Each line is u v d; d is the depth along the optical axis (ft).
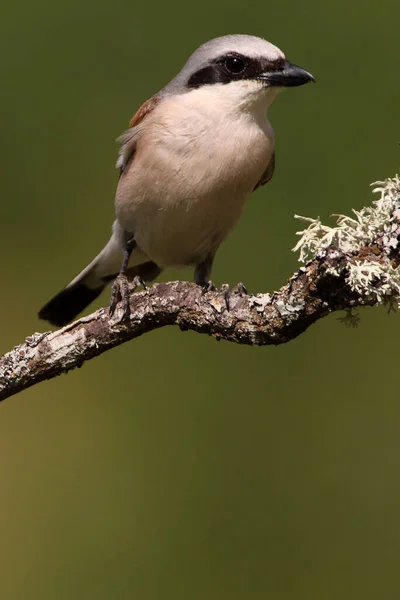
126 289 25.79
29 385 23.57
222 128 27.22
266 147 27.96
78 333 23.27
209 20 38.27
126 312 22.80
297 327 20.85
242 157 27.32
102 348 23.34
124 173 29.60
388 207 19.66
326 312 20.38
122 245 30.55
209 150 27.09
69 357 23.32
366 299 19.74
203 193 27.45
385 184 19.94
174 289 22.48
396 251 19.31
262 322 21.15
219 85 27.55
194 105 27.40
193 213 28.07
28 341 23.50
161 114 27.58
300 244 19.95
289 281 20.61
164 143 27.20
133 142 28.43
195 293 22.21
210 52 27.84
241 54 27.45
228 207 28.30
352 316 21.07
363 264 19.33
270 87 27.48
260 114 27.99
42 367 23.35
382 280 19.26
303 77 27.43
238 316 21.44
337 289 19.90
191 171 27.20
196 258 30.81
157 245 29.99
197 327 22.22
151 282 33.60
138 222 29.25
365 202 35.37
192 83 28.07
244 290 25.52
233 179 27.45
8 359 23.43
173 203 27.78
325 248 19.57
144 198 28.12
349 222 19.70
